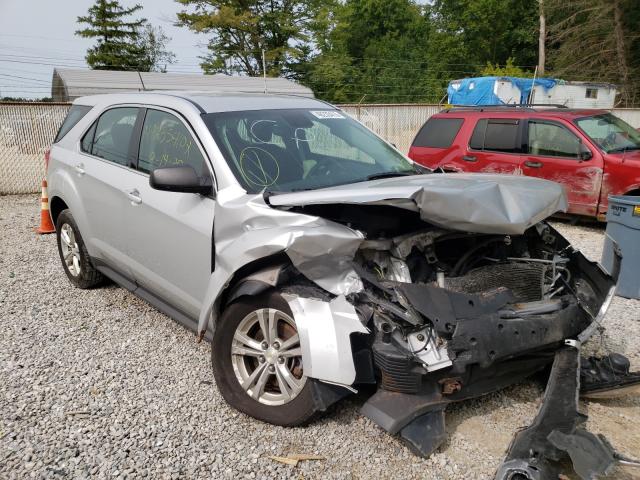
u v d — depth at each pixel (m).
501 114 9.34
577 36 34.38
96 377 3.88
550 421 2.82
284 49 40.31
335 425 3.27
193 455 3.03
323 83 42.75
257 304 3.23
